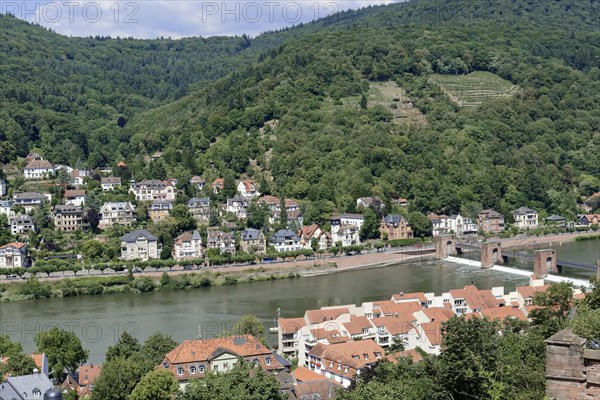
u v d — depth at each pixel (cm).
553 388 6688
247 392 11356
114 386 15688
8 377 14612
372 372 15112
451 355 9462
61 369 17850
